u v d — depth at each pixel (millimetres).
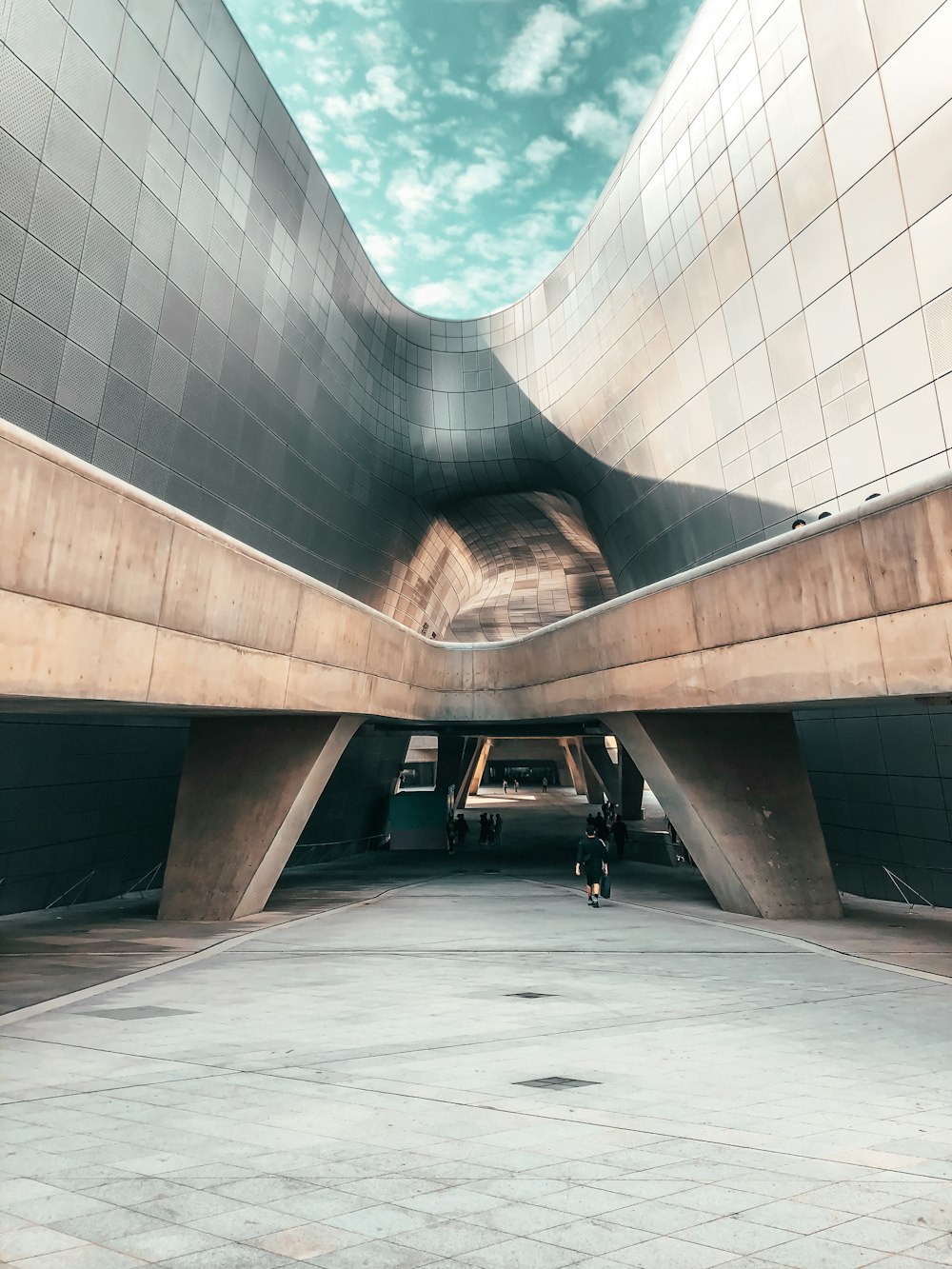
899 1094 4418
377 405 30297
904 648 9328
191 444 18922
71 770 16188
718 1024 6293
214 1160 3273
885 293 14555
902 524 9242
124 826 18125
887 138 14023
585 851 16062
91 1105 4145
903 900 16625
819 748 18766
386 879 22359
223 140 18562
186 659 10555
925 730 16031
